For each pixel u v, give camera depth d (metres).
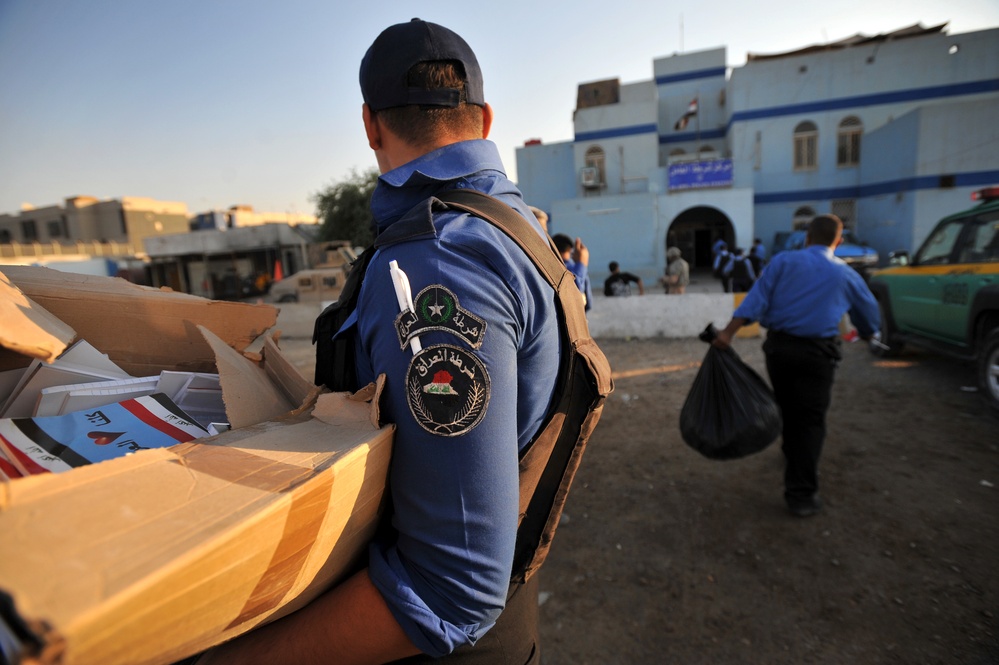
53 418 0.77
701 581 2.65
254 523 0.49
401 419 0.67
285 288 16.41
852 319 3.09
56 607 0.36
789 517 3.13
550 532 0.86
